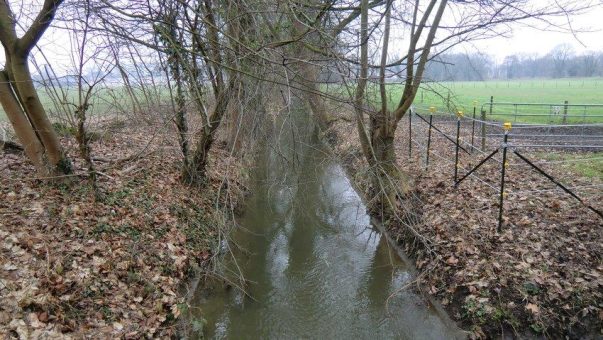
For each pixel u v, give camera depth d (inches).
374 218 399.2
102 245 257.3
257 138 405.1
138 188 345.7
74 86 289.4
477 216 308.0
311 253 349.4
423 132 653.9
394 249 335.3
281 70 268.5
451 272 265.1
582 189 340.5
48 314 195.9
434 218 326.6
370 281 299.3
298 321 258.7
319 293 288.4
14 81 268.5
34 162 302.2
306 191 465.7
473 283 245.0
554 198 321.4
